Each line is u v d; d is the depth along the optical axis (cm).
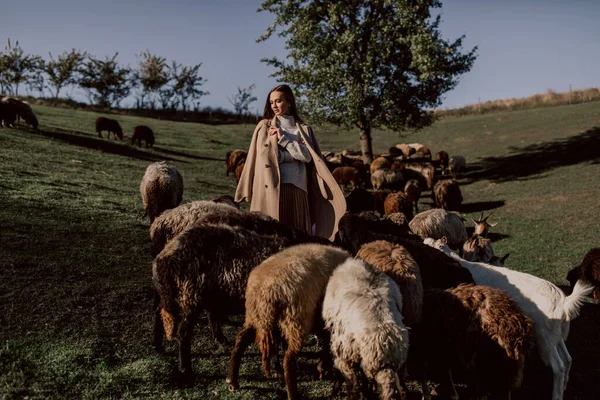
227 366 548
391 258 507
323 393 506
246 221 516
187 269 485
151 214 1016
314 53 2447
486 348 480
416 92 2547
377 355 402
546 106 4859
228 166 2212
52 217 1039
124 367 514
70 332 575
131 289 726
